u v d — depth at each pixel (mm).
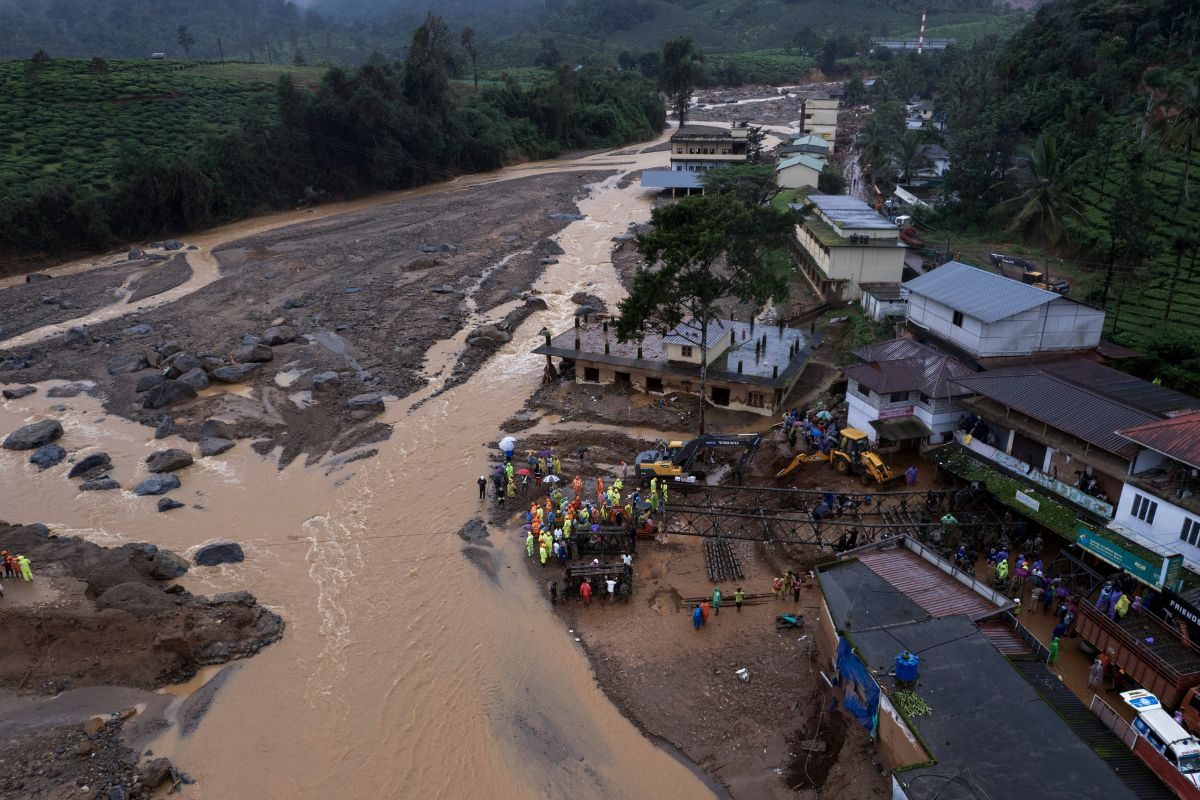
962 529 39406
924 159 113125
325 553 43000
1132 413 37188
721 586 39094
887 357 48750
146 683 33938
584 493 47125
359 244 102812
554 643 36156
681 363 58000
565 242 105812
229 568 41656
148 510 46938
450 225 112938
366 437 55344
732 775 29031
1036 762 23938
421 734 31562
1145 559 32031
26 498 48062
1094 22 107562
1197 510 31438
